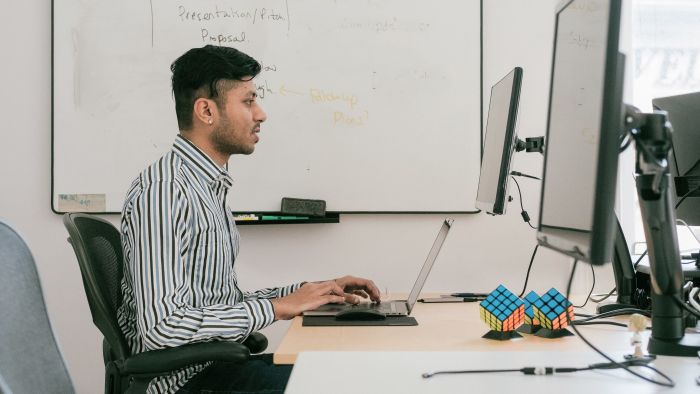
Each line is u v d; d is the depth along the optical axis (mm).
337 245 2236
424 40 2230
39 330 761
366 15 2225
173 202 1271
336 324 1280
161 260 1226
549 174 985
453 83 2230
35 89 2199
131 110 2188
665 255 896
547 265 2244
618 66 733
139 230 1242
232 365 1403
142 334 1200
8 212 2188
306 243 2238
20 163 2191
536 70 2266
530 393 699
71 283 2193
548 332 1110
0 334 660
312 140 2209
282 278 2238
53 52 2176
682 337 907
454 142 2227
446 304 1585
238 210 2189
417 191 2223
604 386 726
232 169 2191
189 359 1126
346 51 2223
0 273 701
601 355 848
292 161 2207
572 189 842
